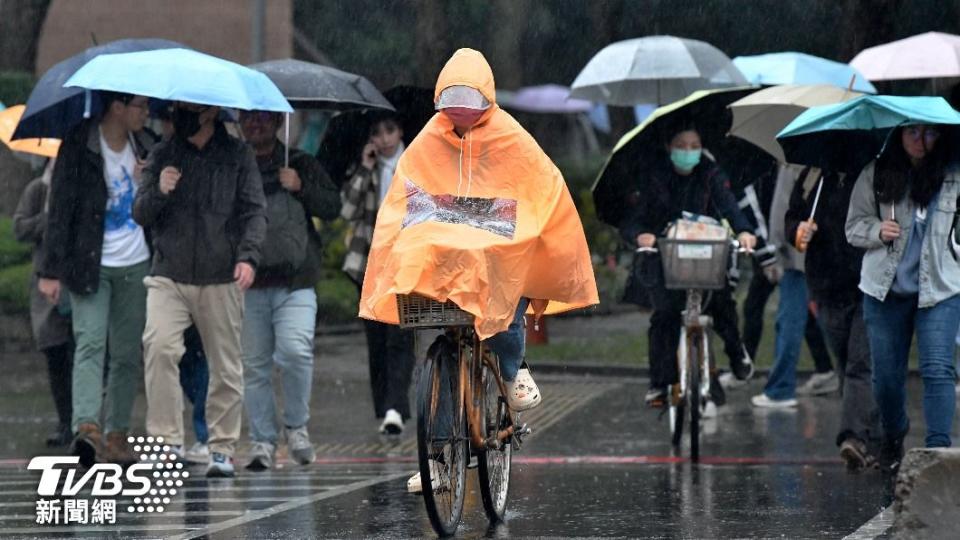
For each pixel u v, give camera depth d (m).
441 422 20.06
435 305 19.42
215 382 27.75
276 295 29.03
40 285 29.27
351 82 33.69
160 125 35.00
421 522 22.20
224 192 27.23
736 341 33.19
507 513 22.98
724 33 88.25
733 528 21.47
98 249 28.84
